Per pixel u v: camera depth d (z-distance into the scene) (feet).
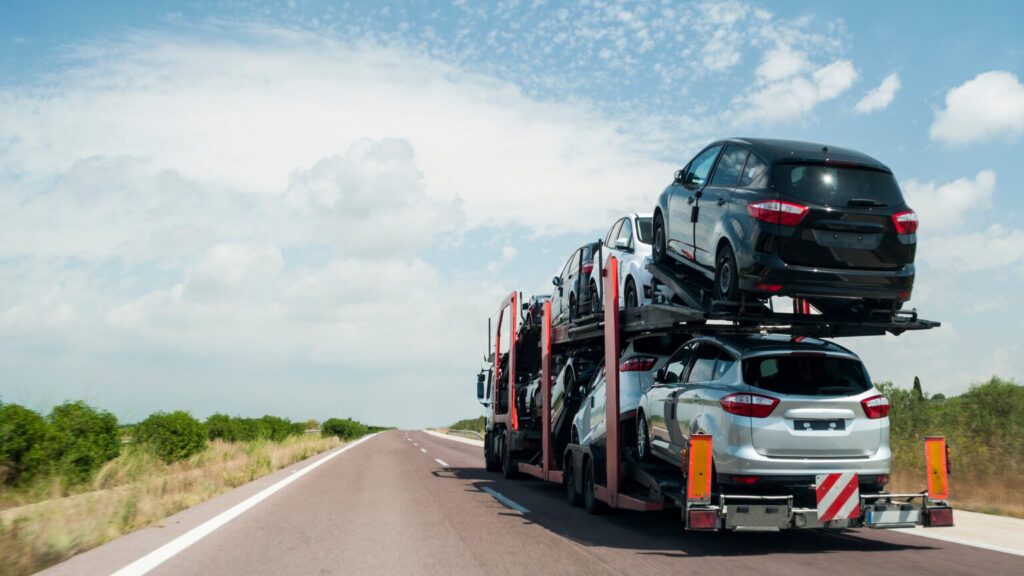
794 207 23.67
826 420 23.16
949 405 50.49
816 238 23.67
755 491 23.85
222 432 99.71
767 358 23.77
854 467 23.08
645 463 30.17
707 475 22.61
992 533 26.58
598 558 22.07
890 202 24.34
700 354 27.14
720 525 22.33
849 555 22.43
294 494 41.73
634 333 32.68
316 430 305.12
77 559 21.56
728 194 26.94
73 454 43.88
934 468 23.48
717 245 27.20
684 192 31.50
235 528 28.25
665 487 26.12
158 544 24.35
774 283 23.79
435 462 76.07
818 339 25.79
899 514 23.02
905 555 22.33
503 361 60.39
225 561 21.38
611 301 32.07
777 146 25.93
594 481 33.04
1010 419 43.80
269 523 29.76
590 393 37.37
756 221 24.22
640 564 21.07
